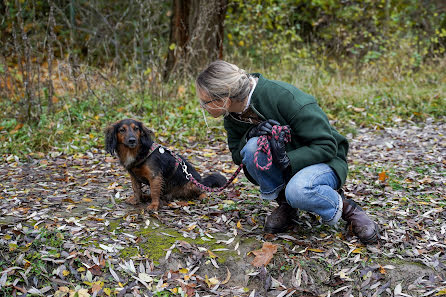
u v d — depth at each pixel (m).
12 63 7.86
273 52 9.20
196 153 5.31
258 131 2.80
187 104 6.70
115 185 4.17
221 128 6.04
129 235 3.13
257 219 3.44
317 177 2.77
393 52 9.24
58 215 3.39
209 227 3.29
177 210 3.61
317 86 7.87
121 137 3.44
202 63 7.79
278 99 2.76
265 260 2.86
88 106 6.51
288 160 2.73
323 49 9.98
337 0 10.17
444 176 4.29
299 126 2.75
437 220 3.38
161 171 3.60
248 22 9.49
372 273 2.79
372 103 7.12
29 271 2.72
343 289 2.72
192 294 2.67
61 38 9.41
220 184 3.97
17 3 5.85
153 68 6.80
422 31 10.69
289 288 2.73
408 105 7.04
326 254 2.94
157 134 5.82
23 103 5.98
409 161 4.80
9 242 2.94
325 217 2.88
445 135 5.77
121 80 7.70
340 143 2.96
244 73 2.78
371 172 4.50
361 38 10.04
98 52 9.59
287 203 3.15
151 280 2.73
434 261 2.86
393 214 3.49
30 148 5.32
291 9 9.88
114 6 10.56
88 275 2.73
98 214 3.48
